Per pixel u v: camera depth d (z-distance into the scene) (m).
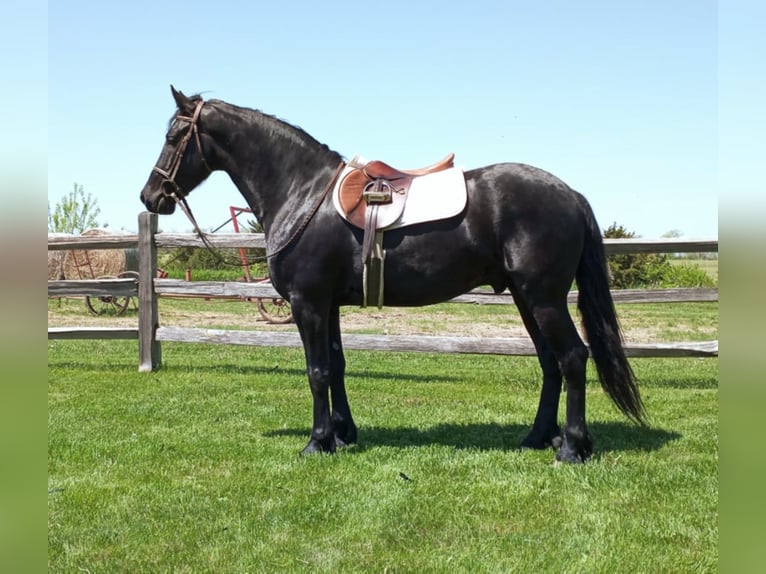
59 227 28.86
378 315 16.02
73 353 10.52
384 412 6.22
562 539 3.41
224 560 3.23
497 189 4.37
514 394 7.15
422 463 4.55
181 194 4.97
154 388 7.35
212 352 10.76
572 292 7.97
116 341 12.37
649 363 9.73
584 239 4.45
